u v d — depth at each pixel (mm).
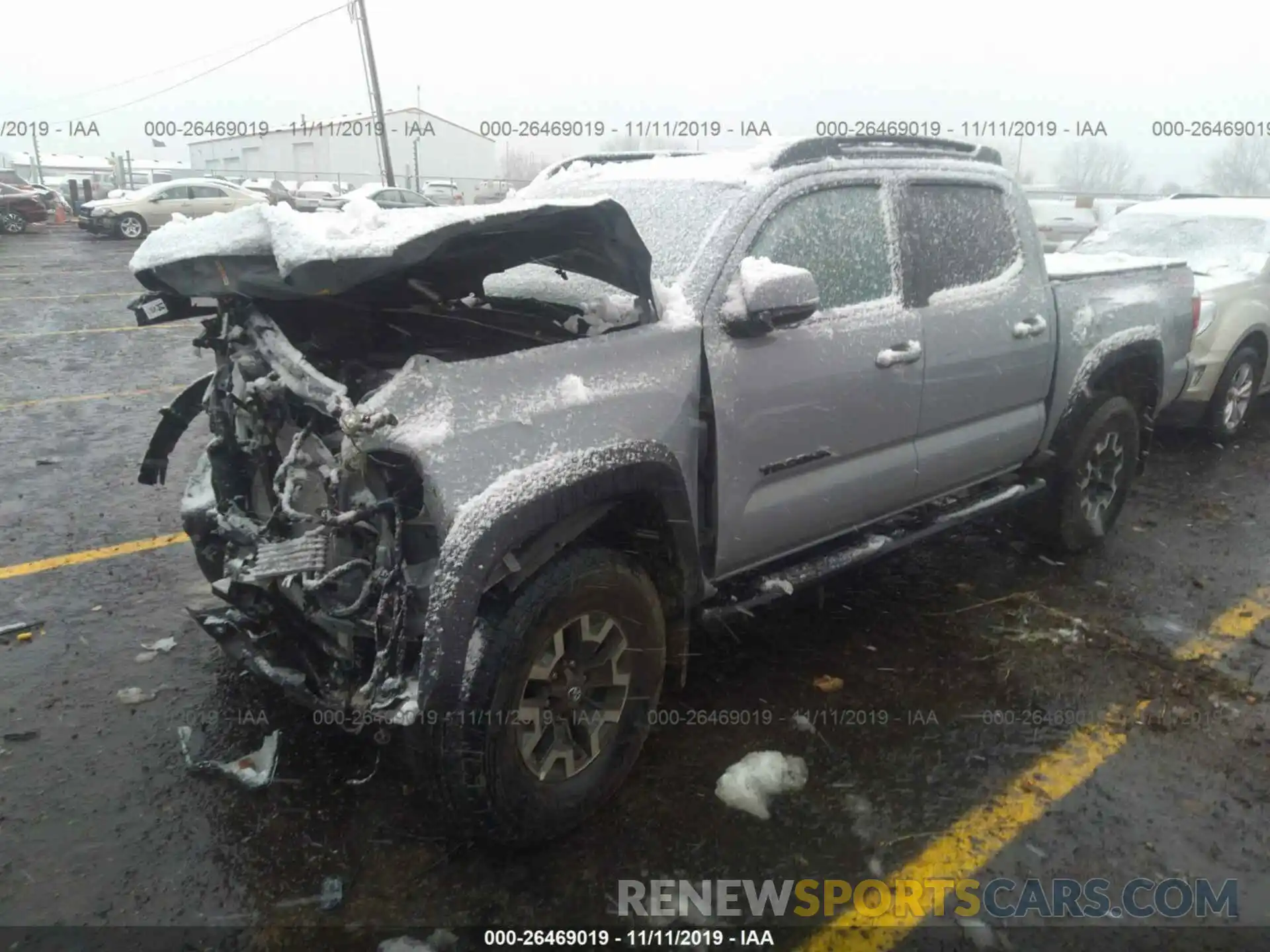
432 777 2627
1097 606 4543
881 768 3279
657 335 2992
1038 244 4551
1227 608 4531
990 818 3039
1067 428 4727
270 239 2584
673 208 3492
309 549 2656
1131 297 4977
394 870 2768
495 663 2576
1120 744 3438
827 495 3596
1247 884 2779
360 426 2354
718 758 3314
